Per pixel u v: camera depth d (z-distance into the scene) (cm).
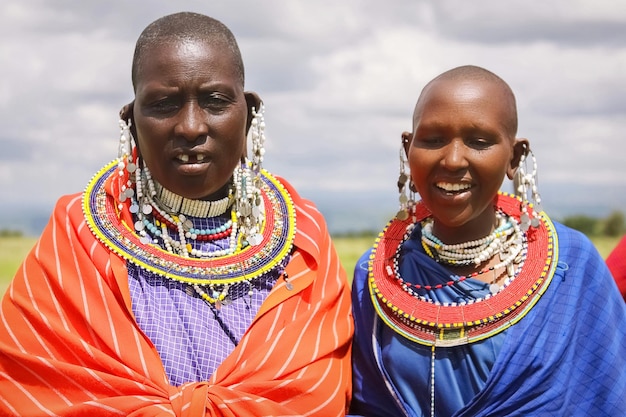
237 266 444
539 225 446
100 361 411
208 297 437
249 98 453
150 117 419
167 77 414
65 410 405
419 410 439
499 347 425
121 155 441
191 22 429
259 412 410
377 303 454
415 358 436
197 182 424
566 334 422
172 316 428
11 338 424
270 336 433
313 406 427
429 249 454
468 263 441
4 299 437
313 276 457
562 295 429
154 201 452
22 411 411
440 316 432
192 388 407
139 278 433
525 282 430
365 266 478
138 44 431
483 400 423
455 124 415
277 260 453
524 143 439
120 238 437
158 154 421
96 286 425
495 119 417
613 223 1941
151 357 415
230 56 428
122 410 402
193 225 453
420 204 483
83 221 439
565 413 422
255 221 461
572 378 425
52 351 419
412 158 429
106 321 420
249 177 457
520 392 422
